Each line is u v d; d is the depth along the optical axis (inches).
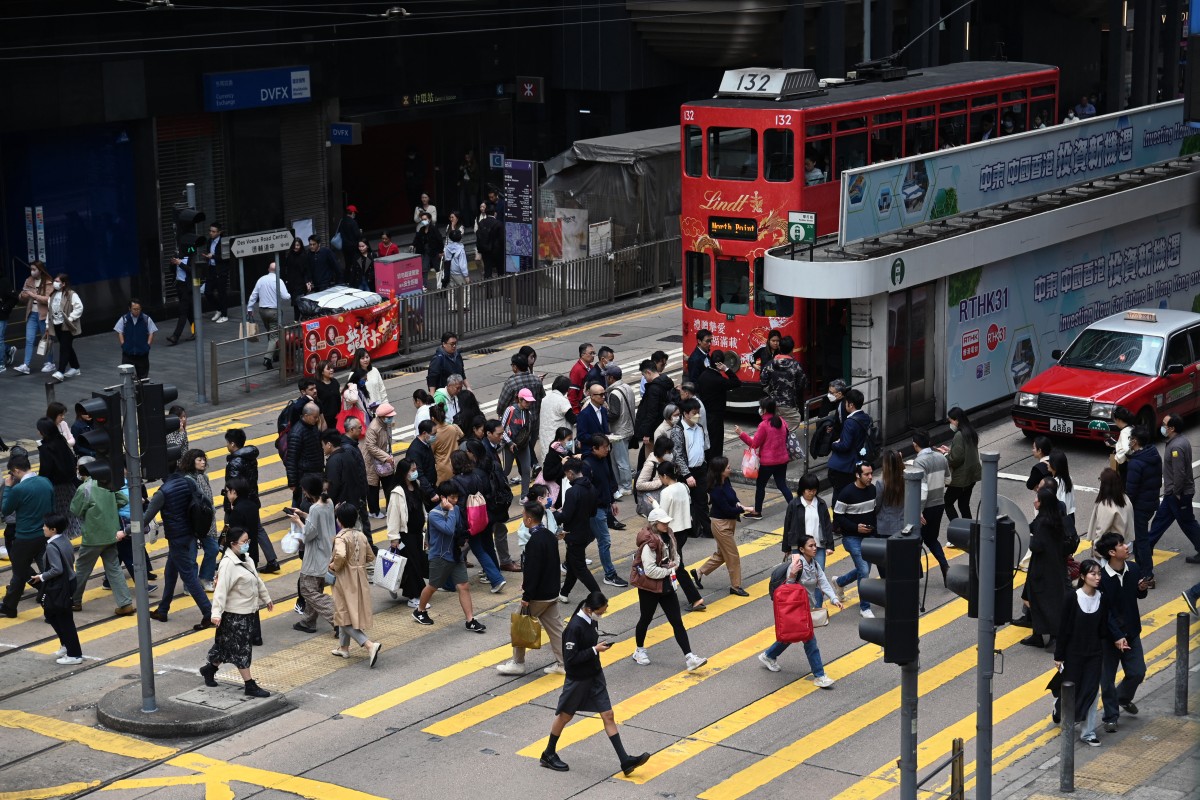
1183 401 1608.0
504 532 1266.0
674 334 2103.8
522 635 1032.2
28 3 1953.7
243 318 1803.6
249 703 1008.9
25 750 957.2
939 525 1295.5
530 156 2854.3
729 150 1642.5
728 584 1242.0
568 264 2208.4
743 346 1678.2
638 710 1012.5
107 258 2124.8
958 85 1835.6
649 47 2815.0
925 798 882.8
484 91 2716.5
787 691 1040.2
